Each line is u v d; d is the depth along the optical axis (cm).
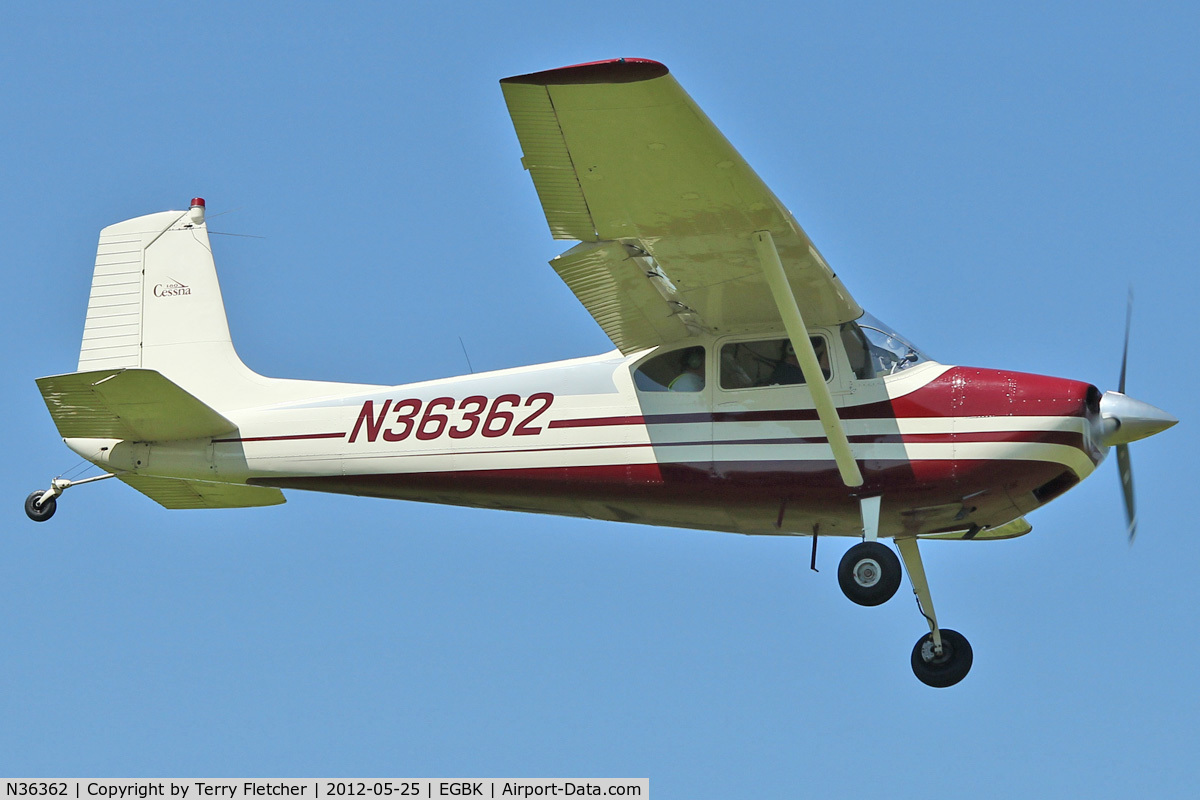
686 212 3156
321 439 3925
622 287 3469
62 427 3925
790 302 3250
